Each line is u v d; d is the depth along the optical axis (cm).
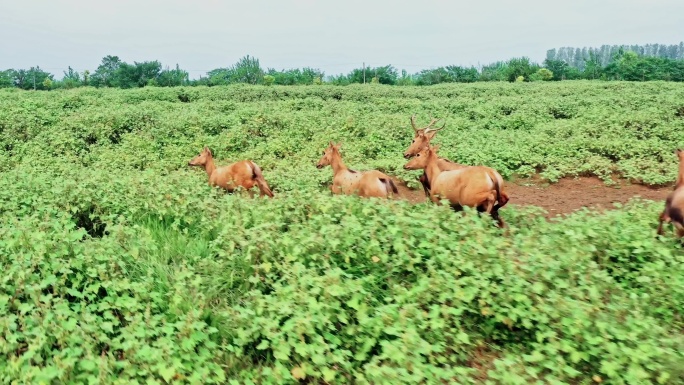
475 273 559
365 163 1389
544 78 4972
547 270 567
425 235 635
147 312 531
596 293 534
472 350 526
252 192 1116
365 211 723
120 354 516
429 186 938
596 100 2259
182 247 738
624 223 740
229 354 502
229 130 1658
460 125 1859
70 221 761
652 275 599
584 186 1273
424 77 5297
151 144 1520
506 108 2259
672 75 4897
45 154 1403
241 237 662
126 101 2816
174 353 479
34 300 539
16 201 851
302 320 497
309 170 1253
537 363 490
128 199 864
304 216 761
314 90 3281
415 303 545
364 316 521
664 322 547
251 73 5203
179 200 863
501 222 809
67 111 1978
